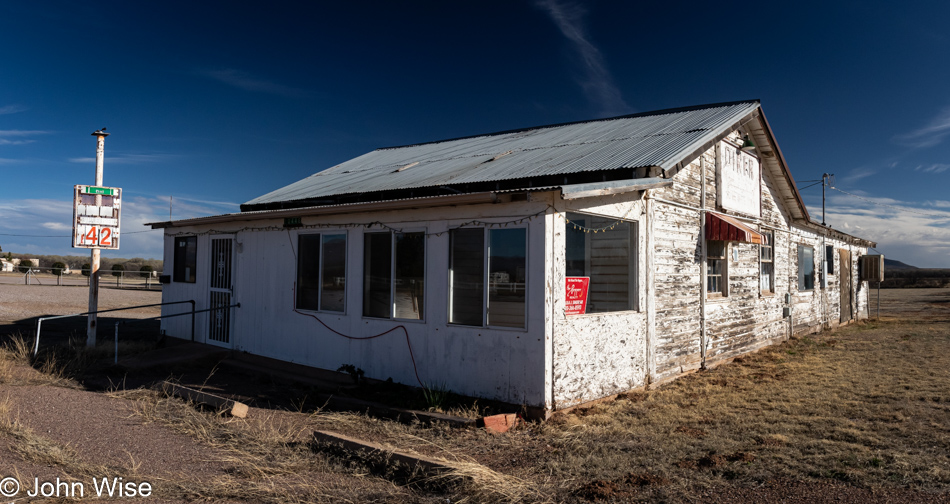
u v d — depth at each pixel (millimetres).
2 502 3840
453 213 7340
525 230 6688
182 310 11883
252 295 10188
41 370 8883
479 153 12391
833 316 17391
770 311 12906
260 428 6059
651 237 8391
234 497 4266
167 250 12469
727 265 10930
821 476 4523
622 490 4387
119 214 11383
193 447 5449
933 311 22812
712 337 10211
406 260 7906
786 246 14148
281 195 13070
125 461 4965
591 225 7371
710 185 10344
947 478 4332
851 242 19531
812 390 7875
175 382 8703
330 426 6305
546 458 5215
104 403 6859
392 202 7535
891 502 3982
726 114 10773
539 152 10898
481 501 4160
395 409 6852
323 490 4426
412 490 4473
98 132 11242
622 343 7684
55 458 4801
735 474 4645
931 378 8289
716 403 7258
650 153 8898
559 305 6625
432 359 7492
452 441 5730
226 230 10852
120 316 17625
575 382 6844
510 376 6699
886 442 5344
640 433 5957
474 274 7137
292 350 9383
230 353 10398
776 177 13234
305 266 9312
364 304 8406
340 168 15367
